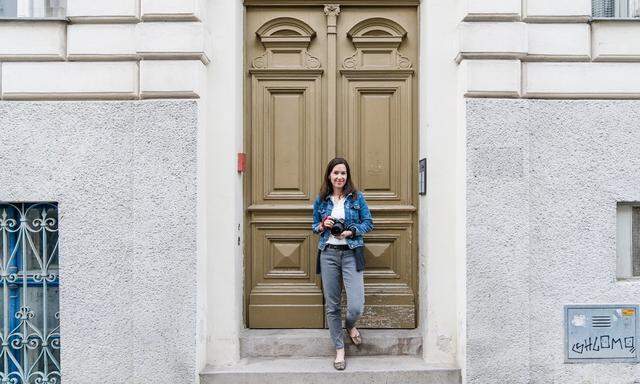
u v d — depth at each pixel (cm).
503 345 428
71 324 430
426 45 457
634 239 452
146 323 424
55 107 430
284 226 495
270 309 493
